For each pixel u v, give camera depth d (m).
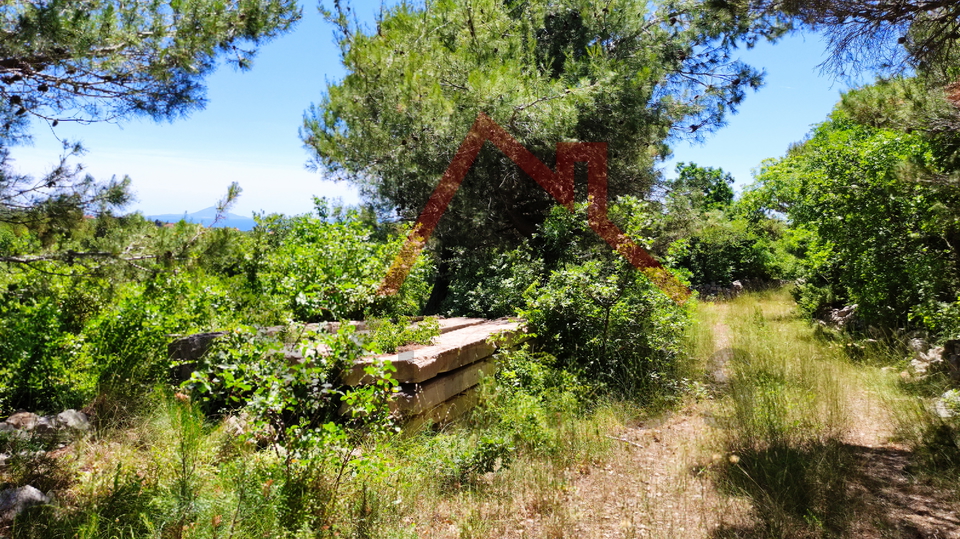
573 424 5.11
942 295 7.93
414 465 4.19
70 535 2.97
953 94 5.75
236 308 6.86
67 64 4.52
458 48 11.99
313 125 12.95
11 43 4.14
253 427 3.67
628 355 7.18
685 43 13.63
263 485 3.34
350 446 3.63
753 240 25.89
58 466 3.81
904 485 4.07
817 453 4.52
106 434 4.42
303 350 3.86
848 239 9.09
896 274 8.40
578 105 11.49
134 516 3.09
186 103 5.23
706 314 14.27
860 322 10.35
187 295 6.38
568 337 7.31
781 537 3.30
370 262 8.58
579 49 14.02
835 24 5.48
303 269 7.67
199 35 4.86
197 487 3.42
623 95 11.70
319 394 4.21
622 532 3.45
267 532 3.02
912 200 7.99
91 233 4.48
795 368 7.36
